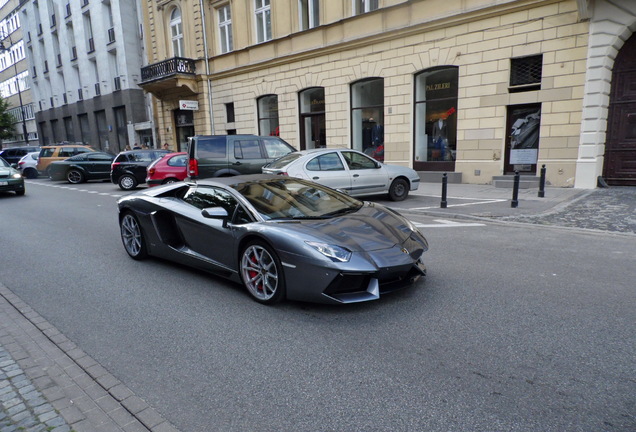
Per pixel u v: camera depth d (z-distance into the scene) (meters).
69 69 38.09
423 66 14.23
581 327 3.65
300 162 9.43
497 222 8.06
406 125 15.02
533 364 3.10
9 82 53.28
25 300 4.77
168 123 25.00
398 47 14.77
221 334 3.76
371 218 4.71
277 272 4.17
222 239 4.73
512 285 4.71
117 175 16.25
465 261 5.65
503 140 12.98
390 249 4.11
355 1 15.94
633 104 11.28
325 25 16.59
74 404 2.80
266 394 2.85
